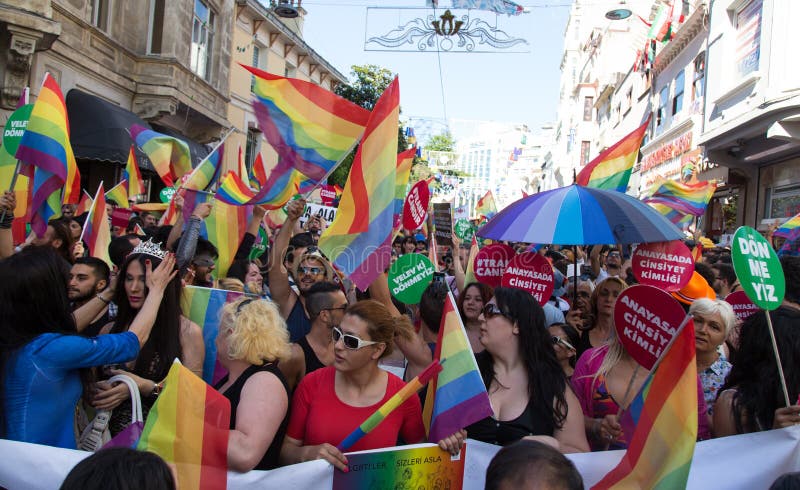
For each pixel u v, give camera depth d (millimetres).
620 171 6742
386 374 3469
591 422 3660
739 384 3494
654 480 2893
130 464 1699
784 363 3324
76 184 6832
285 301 5340
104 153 13742
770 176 17531
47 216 6062
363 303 3309
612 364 3740
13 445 2783
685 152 22672
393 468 3014
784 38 15234
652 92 28141
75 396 3021
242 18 24531
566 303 7430
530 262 5301
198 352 3818
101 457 1721
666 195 10570
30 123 5809
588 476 3184
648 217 4621
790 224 8094
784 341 3336
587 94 45938
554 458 1803
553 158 66375
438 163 51531
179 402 2754
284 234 5262
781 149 15555
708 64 20141
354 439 2994
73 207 8398
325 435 3248
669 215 10297
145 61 16828
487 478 1853
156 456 1771
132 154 9656
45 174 5906
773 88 15180
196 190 6578
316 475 2926
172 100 17062
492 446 3270
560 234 4570
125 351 3086
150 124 17578
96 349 2961
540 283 5262
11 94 11844
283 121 5121
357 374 3316
